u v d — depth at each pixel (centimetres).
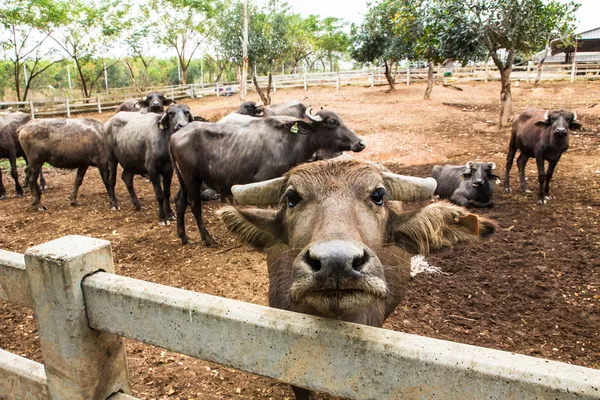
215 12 3744
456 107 2008
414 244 253
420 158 1208
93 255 193
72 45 3309
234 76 5725
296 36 4144
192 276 595
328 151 728
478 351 128
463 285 536
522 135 862
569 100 1953
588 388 111
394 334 139
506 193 898
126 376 216
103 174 938
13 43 2967
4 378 230
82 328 191
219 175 680
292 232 230
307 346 147
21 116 1109
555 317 459
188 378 384
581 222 703
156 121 834
